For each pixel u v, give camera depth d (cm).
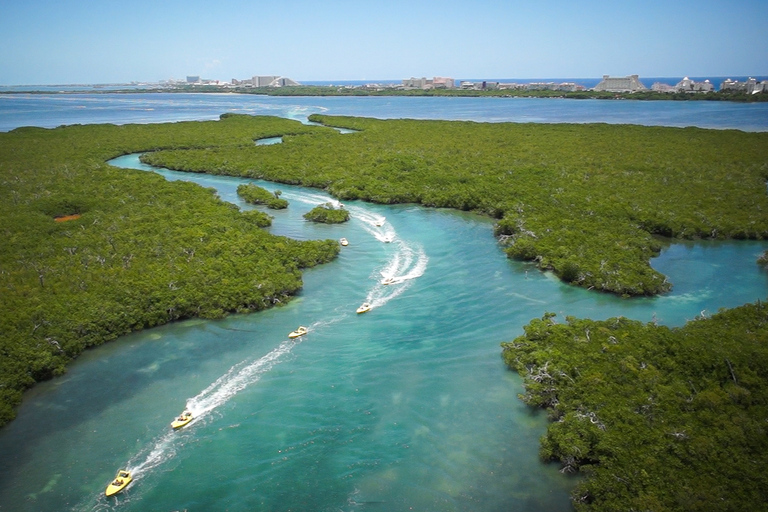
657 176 10512
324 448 3903
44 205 8650
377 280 6650
